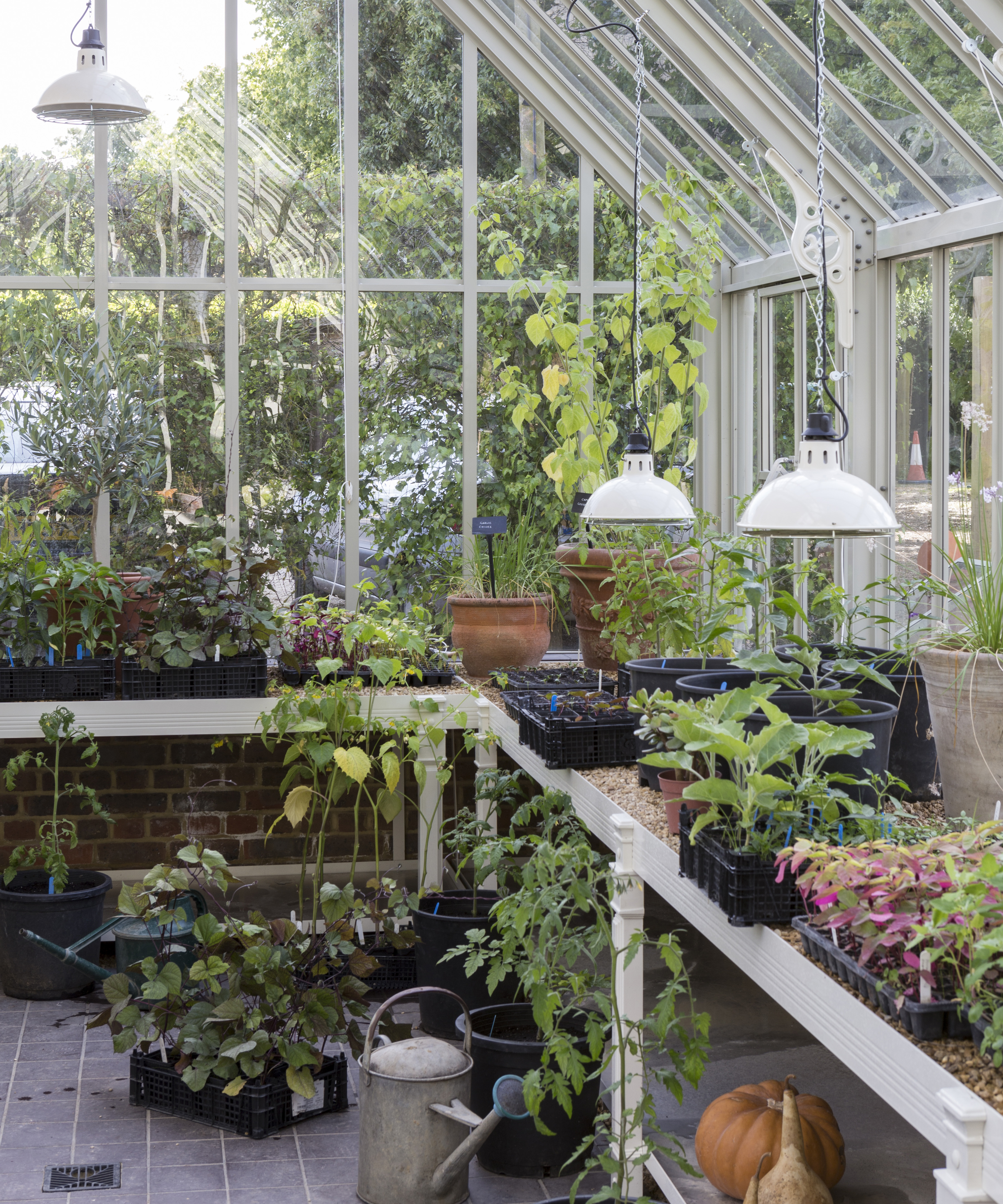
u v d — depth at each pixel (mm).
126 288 5734
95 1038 4355
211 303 5789
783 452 5520
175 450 5797
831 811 2398
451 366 5953
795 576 4145
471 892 4500
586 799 3529
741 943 2416
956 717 2895
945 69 3699
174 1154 3537
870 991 1953
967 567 3270
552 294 5512
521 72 5797
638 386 5031
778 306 5543
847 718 2678
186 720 4844
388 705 4961
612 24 3674
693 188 5336
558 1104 3391
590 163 5910
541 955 2920
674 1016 2686
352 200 5812
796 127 4598
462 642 5438
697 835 2516
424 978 4246
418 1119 3197
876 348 4777
